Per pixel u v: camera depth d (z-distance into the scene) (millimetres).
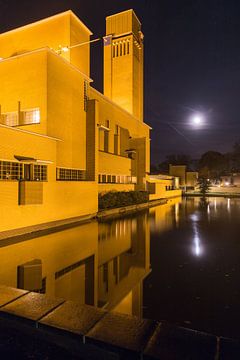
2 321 3875
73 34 20766
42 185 12914
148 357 2979
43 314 3816
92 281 6570
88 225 15430
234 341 3266
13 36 21625
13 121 16859
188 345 3160
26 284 6164
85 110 20047
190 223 16438
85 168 19719
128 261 8367
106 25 38594
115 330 3438
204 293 5836
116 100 37406
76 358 3184
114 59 37844
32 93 16375
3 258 8273
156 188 35875
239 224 16047
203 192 52906
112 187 25047
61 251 9320
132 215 20516
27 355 3188
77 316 3775
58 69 17156
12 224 11805
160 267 7746
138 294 5781
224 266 7832
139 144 31328
